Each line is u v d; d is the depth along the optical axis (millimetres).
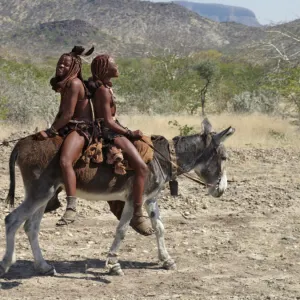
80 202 11930
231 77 37750
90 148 7711
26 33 178875
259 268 8750
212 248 9586
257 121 25172
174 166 8367
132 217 8109
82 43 169875
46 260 8883
